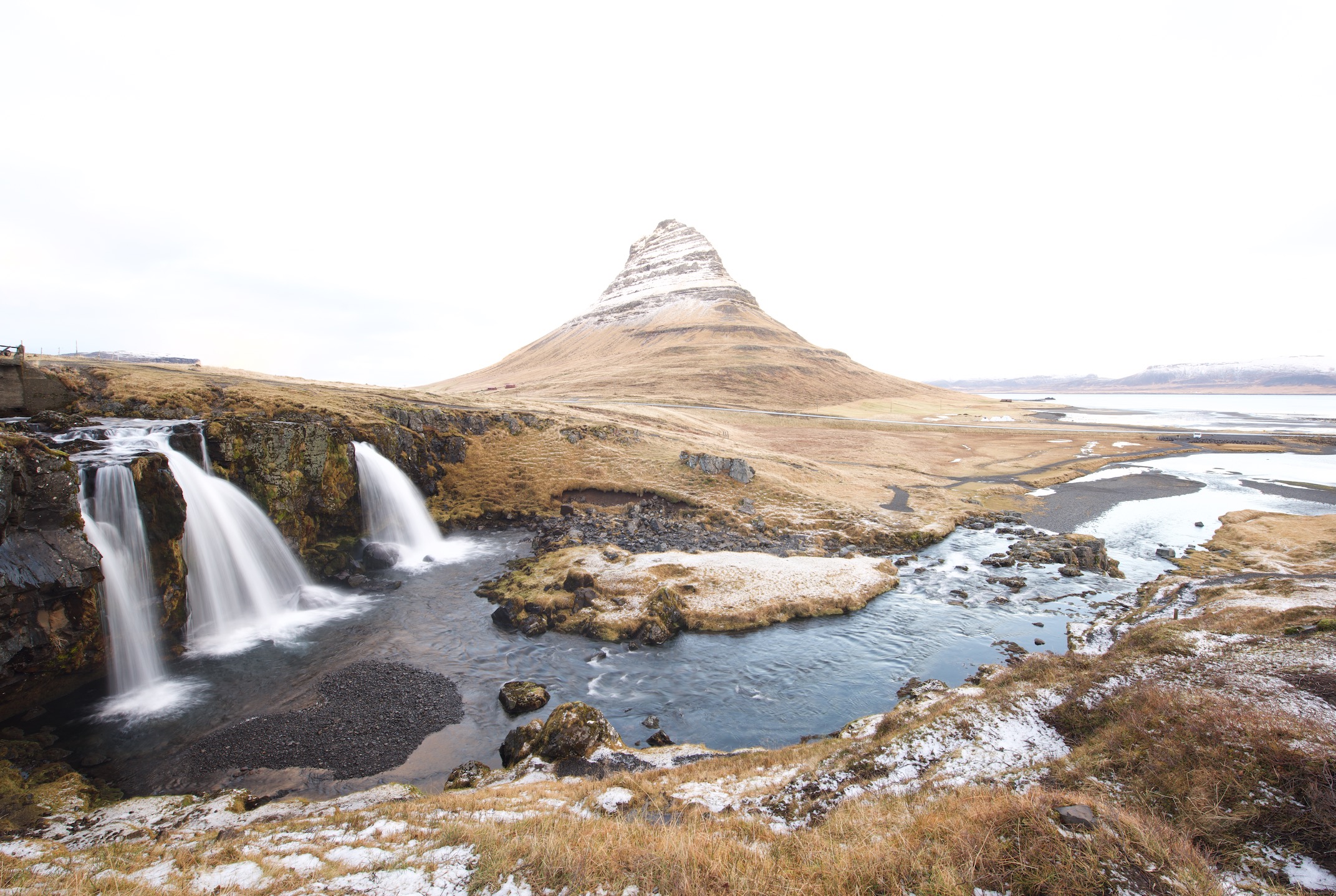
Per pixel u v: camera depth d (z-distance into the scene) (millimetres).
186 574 35281
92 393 50062
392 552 50594
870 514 64688
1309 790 12031
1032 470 98750
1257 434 148125
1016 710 19031
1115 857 10586
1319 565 45812
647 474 71375
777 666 32875
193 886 12461
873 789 16281
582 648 34875
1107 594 44188
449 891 11695
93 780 22375
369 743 25062
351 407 63781
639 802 16984
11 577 24984
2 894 12133
